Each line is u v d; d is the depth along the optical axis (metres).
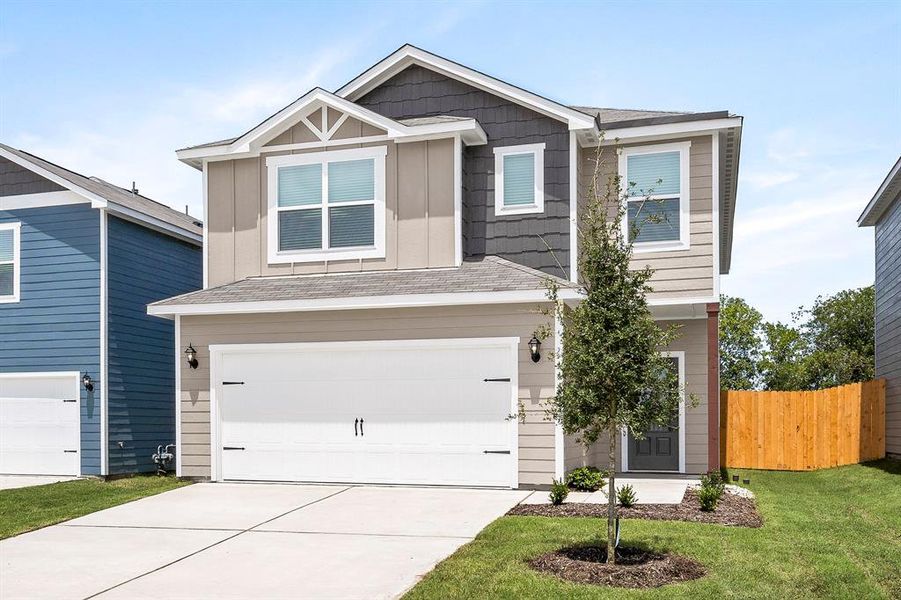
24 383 17.66
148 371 18.73
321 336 14.84
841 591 7.64
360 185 15.93
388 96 17.02
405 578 8.27
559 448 13.50
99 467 17.00
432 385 14.24
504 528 10.30
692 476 16.30
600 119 16.36
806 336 45.19
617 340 8.60
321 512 11.90
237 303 14.83
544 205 15.64
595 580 7.96
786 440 20.19
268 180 16.41
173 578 8.55
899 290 19.92
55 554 9.74
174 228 19.55
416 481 14.20
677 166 15.71
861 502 14.23
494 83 15.92
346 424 14.66
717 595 7.45
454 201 15.41
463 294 13.70
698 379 17.02
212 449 15.24
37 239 17.75
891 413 20.27
